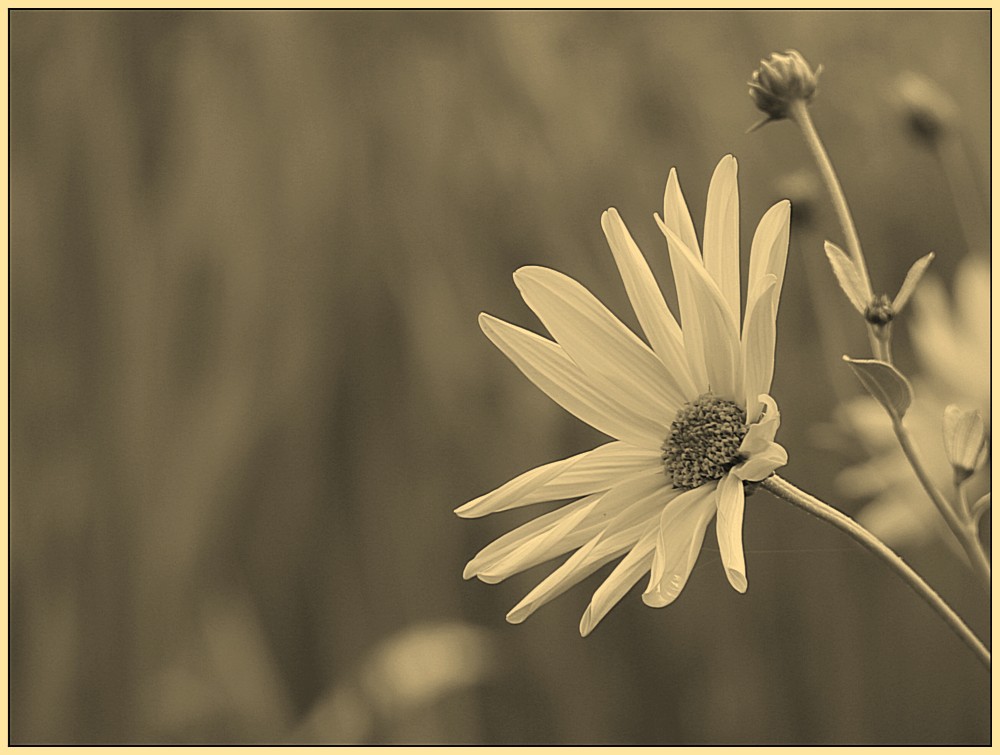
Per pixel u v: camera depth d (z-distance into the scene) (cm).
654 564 67
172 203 105
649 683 99
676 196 69
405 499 103
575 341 70
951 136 81
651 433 70
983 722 98
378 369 107
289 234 107
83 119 105
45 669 93
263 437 102
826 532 102
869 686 99
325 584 101
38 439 99
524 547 68
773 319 68
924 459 81
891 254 108
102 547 96
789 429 104
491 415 104
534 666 99
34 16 108
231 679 92
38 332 101
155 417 99
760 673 98
